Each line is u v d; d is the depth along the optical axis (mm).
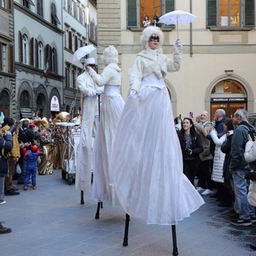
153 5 20469
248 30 20469
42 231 6184
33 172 10383
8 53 30188
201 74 20547
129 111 5121
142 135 5031
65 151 12016
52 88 38156
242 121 6504
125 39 20406
